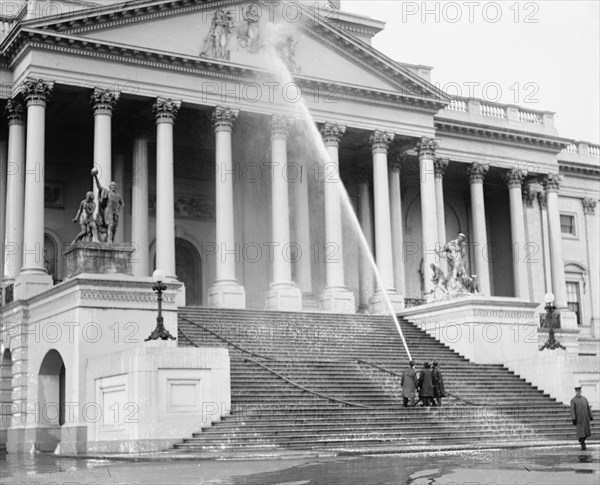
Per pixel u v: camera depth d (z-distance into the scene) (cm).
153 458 2764
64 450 3541
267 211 5884
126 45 4872
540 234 7138
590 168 7625
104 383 3378
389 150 6091
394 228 6078
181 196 5959
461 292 4928
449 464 2373
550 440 3559
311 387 3728
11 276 4691
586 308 7488
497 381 4278
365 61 5647
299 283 5659
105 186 4756
